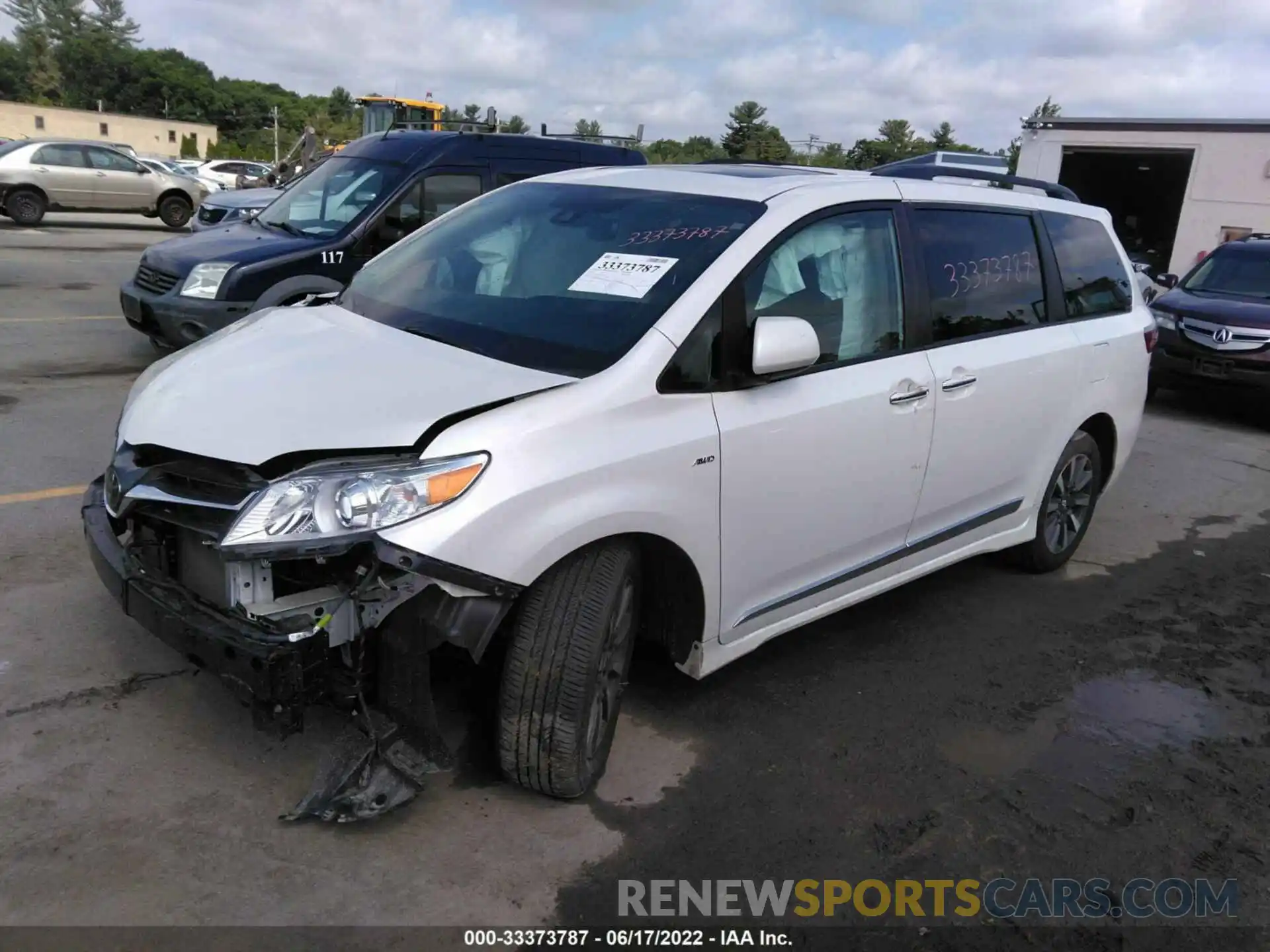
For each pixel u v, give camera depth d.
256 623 2.61
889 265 3.93
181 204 22.25
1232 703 4.17
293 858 2.77
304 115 125.62
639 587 3.14
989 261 4.45
